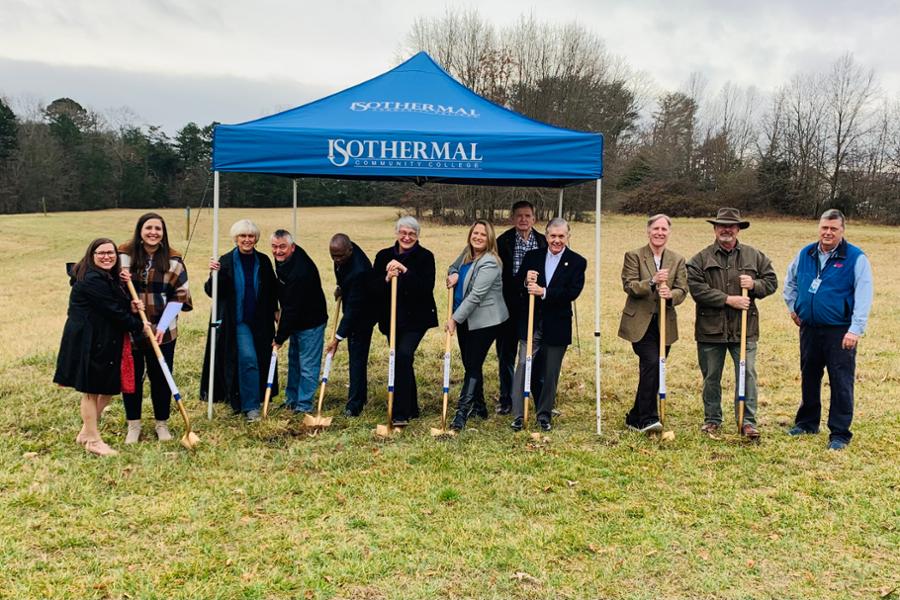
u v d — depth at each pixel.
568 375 7.39
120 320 4.67
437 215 38.97
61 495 4.13
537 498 4.27
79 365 4.62
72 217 40.75
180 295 5.18
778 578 3.41
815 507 4.14
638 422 5.56
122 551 3.54
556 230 5.34
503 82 37.06
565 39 37.16
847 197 44.03
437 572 3.41
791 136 47.38
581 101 36.88
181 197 59.47
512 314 5.86
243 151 5.20
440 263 19.66
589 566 3.49
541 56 37.06
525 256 5.59
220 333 5.72
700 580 3.38
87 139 57.62
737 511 4.09
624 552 3.63
